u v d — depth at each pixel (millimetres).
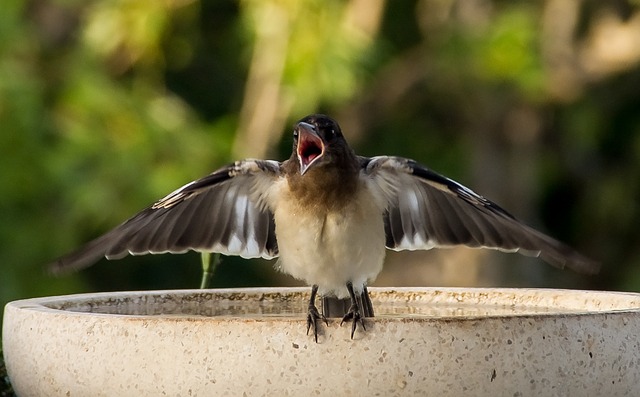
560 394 5281
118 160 13750
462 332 5176
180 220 6754
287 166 6719
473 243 6742
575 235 17094
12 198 13617
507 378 5211
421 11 15273
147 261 15422
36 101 13656
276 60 13445
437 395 5180
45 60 14195
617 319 5402
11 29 13852
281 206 6648
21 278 13688
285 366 5160
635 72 15914
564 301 7062
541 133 15938
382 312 7336
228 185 6832
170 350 5223
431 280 15492
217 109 15602
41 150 13664
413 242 6930
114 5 14055
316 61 13297
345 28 13438
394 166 6582
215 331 5191
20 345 5664
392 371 5160
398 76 15125
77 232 13836
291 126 14297
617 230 16891
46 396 5555
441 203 6805
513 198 15617
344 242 6520
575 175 16844
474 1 14562
